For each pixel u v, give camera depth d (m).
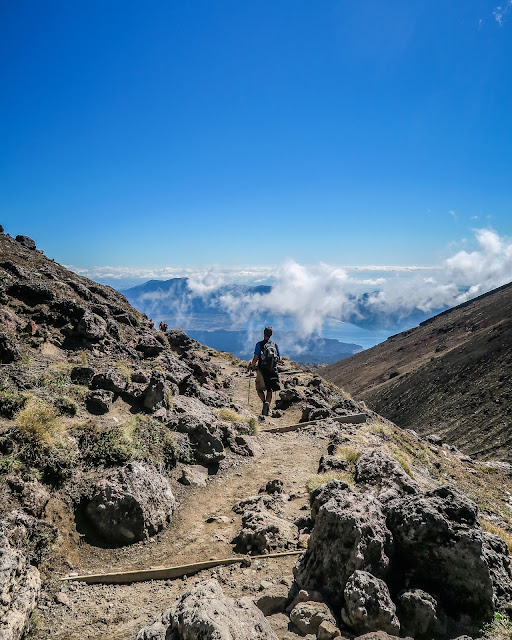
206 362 24.72
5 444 7.40
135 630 5.16
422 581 5.34
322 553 5.53
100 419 9.77
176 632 4.27
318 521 5.70
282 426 16.41
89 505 7.34
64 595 5.80
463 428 164.75
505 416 157.38
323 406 19.08
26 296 15.52
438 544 5.29
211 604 4.37
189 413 12.04
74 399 10.03
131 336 17.95
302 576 5.62
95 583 6.21
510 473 25.25
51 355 12.77
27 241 23.59
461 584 5.18
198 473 10.21
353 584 4.84
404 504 5.78
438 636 4.75
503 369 191.50
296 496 9.25
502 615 5.06
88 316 15.04
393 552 5.50
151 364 15.56
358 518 5.40
